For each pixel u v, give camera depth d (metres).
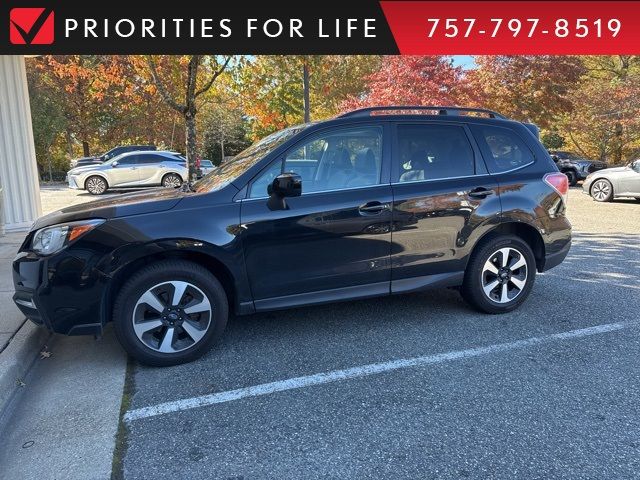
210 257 3.55
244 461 2.50
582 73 20.88
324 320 4.40
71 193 18.33
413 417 2.86
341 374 3.39
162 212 3.43
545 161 4.55
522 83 20.22
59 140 34.94
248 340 3.98
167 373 3.44
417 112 4.24
